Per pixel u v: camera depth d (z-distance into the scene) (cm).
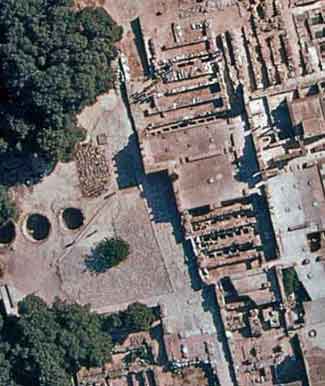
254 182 7869
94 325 7894
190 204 7888
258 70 7912
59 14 7469
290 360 7975
